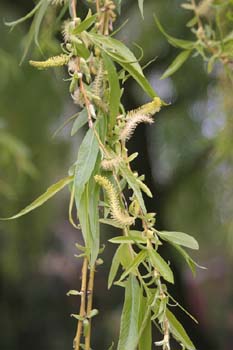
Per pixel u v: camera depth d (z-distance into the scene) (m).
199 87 2.85
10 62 2.45
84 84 0.89
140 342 0.86
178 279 3.13
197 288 4.30
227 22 1.39
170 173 3.21
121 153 0.87
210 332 3.77
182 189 3.14
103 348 3.95
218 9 1.28
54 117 3.03
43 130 3.04
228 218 2.48
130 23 2.66
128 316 0.84
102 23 0.94
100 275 4.16
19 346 4.32
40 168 3.18
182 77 2.85
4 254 3.59
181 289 3.16
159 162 3.37
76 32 0.88
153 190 3.08
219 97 2.03
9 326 4.29
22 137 2.98
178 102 2.99
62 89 2.90
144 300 0.86
